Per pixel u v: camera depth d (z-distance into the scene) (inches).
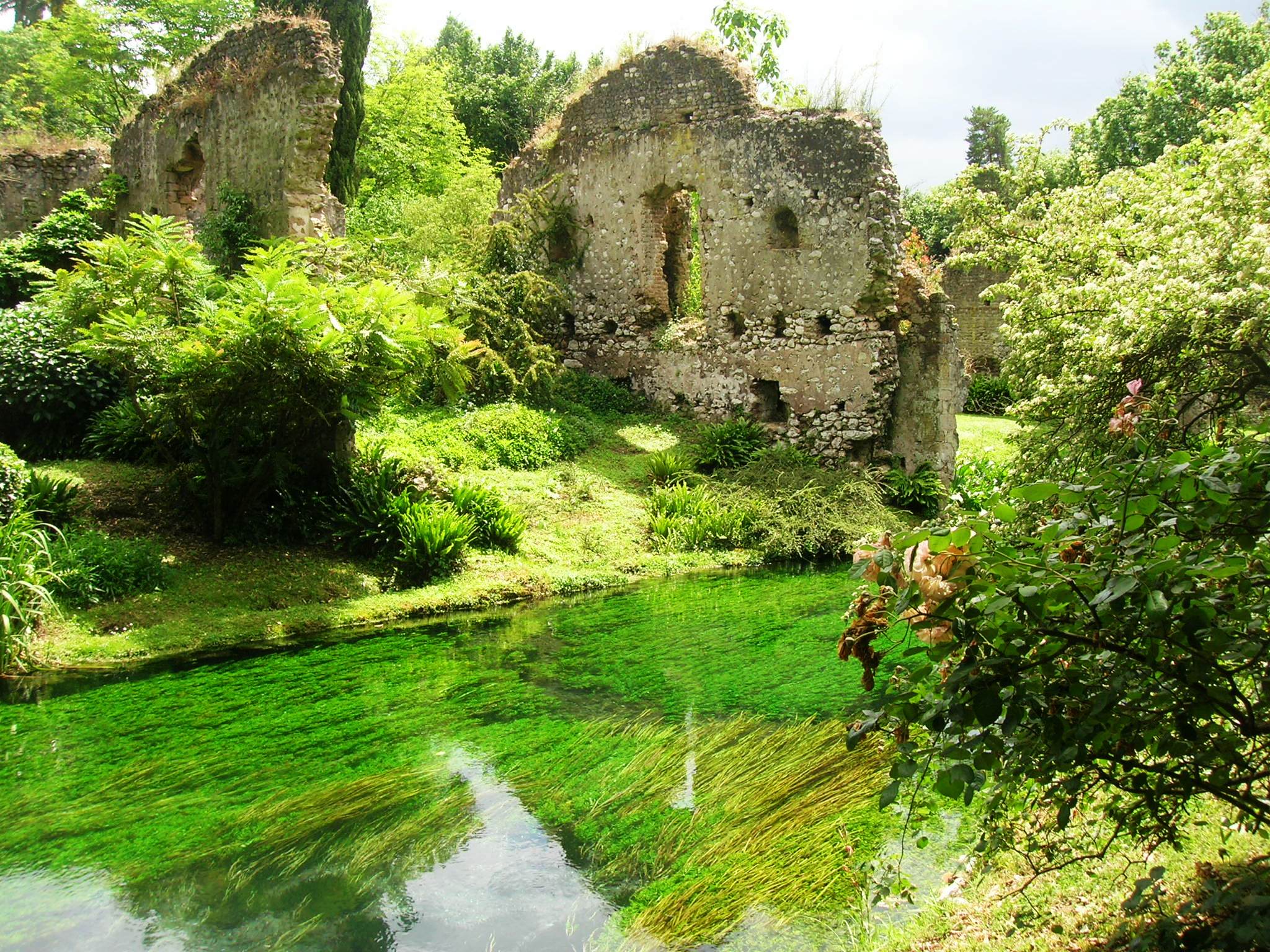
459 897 175.8
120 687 290.8
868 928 157.8
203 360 357.4
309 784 222.7
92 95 1130.0
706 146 706.2
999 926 143.7
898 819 195.0
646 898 174.9
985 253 445.4
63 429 456.4
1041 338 314.8
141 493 413.7
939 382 648.4
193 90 641.0
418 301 498.6
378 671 312.3
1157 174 395.2
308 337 360.5
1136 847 147.6
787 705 275.9
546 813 209.0
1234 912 111.0
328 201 586.2
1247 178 266.7
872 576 108.0
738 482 600.1
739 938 159.2
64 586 334.6
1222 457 95.4
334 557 417.7
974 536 98.7
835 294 656.4
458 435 559.5
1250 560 95.7
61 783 221.9
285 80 547.2
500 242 719.7
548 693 291.3
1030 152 457.7
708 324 717.9
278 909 171.8
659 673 311.4
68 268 684.1
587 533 502.9
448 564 425.1
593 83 765.9
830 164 653.9
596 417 703.7
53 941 160.7
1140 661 97.2
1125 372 235.8
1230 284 226.8
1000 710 99.3
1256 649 94.1
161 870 184.7
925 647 105.7
